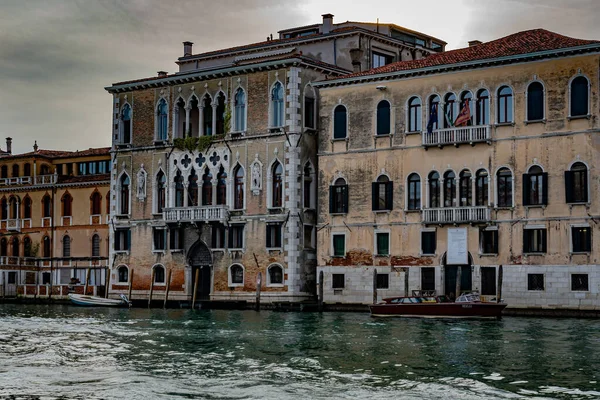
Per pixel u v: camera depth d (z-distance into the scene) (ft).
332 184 170.81
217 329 130.31
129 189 197.88
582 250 146.61
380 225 165.37
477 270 154.92
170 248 190.70
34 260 230.48
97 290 205.98
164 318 152.46
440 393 79.41
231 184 183.42
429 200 160.86
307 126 178.91
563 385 82.74
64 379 86.33
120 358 99.45
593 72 146.41
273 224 177.88
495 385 82.79
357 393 79.46
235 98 184.14
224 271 183.52
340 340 114.73
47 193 232.32
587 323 135.33
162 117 194.39
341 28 192.34
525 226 151.12
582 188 147.13
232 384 83.46
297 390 80.74
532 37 157.79
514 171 152.56
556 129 149.18
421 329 127.54
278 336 119.85
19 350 106.63
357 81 168.35
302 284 176.45
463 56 159.74
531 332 122.52
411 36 211.20
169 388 81.87
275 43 202.18
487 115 155.74
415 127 163.02
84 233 225.56
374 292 163.53
